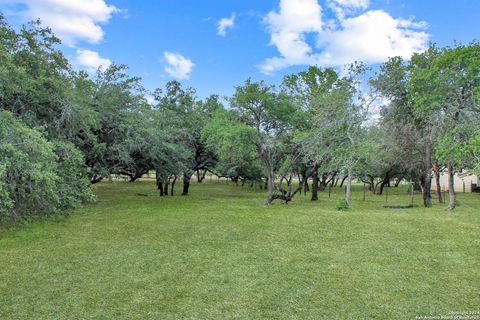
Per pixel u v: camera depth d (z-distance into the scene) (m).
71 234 8.34
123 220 10.50
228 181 40.59
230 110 15.30
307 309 4.20
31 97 10.71
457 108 12.73
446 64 12.70
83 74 13.46
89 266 5.82
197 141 20.69
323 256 6.52
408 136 15.91
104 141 15.09
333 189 30.94
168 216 11.44
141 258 6.32
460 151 11.31
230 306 4.28
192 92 21.95
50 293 4.64
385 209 14.48
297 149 16.56
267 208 14.25
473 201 18.83
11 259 6.17
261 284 5.02
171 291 4.75
